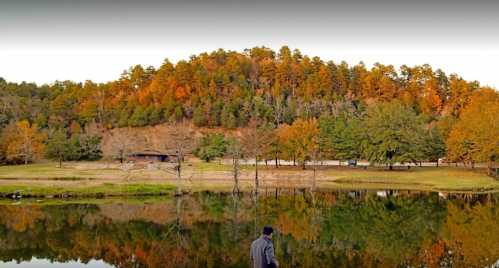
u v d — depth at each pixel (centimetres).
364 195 7475
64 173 10756
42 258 3212
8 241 3766
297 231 4150
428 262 2955
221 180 10431
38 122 18988
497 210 5391
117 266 2998
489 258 3027
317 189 8644
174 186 8138
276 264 1797
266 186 9344
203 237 3897
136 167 12256
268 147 11800
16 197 6881
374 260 3041
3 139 13625
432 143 11788
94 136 15712
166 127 18862
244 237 3894
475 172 10562
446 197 6981
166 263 3048
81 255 3300
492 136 9550
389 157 11462
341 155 12125
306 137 11488
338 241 3694
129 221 4753
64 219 4878
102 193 7300
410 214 5181
